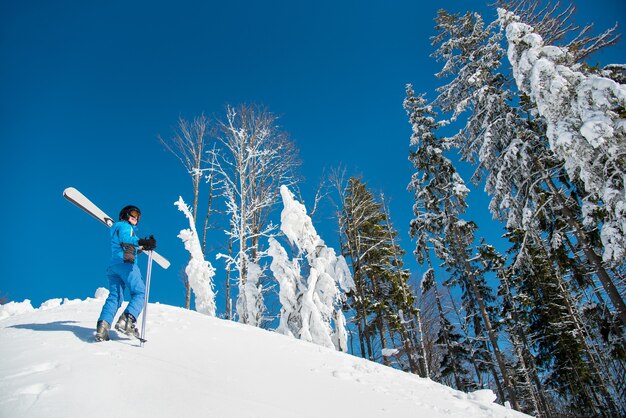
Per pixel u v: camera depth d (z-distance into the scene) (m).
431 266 19.42
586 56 12.24
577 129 10.02
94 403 2.33
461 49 16.95
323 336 9.53
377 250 19.61
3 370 2.86
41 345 3.56
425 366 16.38
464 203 16.58
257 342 5.16
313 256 10.93
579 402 18.09
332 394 3.59
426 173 18.52
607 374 16.52
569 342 17.78
